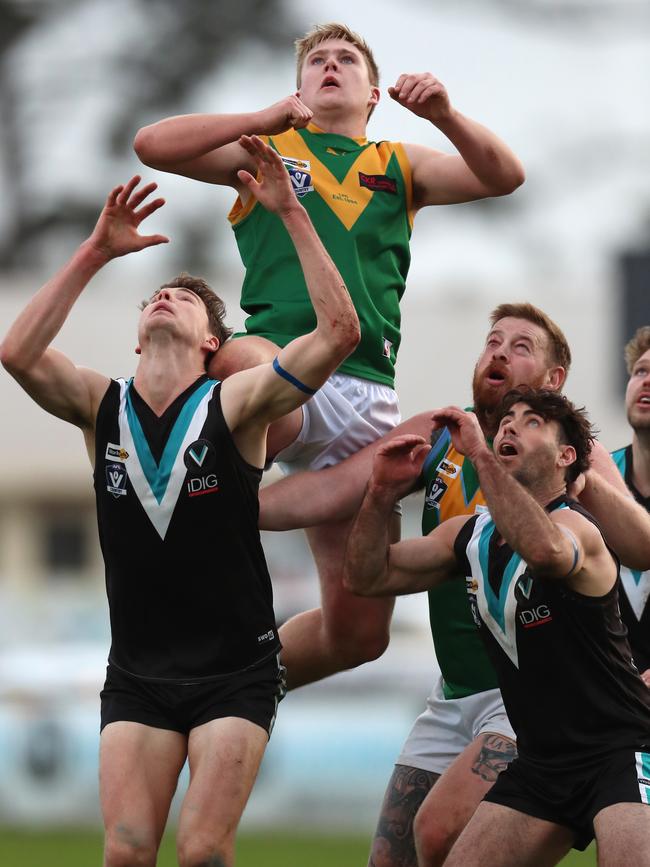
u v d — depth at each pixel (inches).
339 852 1674.5
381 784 1891.0
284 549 2994.6
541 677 768.9
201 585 771.4
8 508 3240.7
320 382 773.3
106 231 787.4
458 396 3107.8
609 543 832.9
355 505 897.5
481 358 912.9
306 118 817.5
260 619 783.1
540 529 741.3
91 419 801.6
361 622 973.2
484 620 788.0
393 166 912.9
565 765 762.2
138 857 738.8
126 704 778.2
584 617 762.2
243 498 776.9
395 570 815.1
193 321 804.6
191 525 767.7
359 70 922.7
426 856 857.5
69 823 1941.4
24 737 1963.6
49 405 798.5
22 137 4736.7
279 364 769.6
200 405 778.2
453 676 915.4
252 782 757.3
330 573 965.2
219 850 732.0
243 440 784.3
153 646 784.3
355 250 893.8
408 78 852.6
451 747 923.4
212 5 4648.1
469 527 805.9
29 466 3159.5
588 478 831.7
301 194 893.2
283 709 1925.4
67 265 789.9
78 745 1957.4
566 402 802.2
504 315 920.9
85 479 3171.8
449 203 924.6
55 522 3272.6
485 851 764.0
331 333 764.0
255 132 817.5
